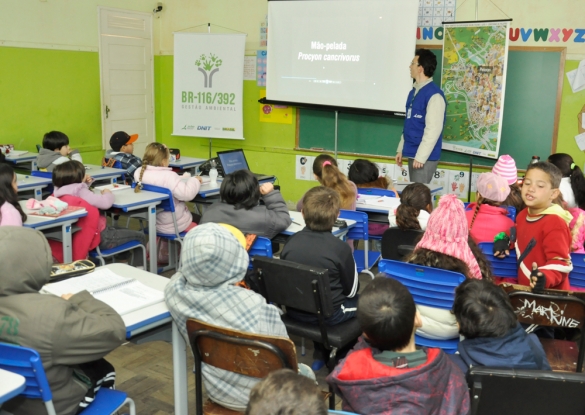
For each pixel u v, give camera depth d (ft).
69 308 5.23
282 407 3.14
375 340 4.83
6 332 5.15
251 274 8.20
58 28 21.36
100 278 7.27
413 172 17.67
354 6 19.58
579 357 6.98
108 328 5.36
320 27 20.42
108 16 23.04
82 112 22.75
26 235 5.42
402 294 4.87
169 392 8.91
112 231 12.80
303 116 22.34
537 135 18.33
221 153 17.84
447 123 18.37
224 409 6.12
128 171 17.57
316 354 9.70
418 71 17.17
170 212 13.82
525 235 8.57
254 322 6.01
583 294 7.20
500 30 16.25
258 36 22.93
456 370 4.73
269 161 23.54
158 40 25.34
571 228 9.30
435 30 19.26
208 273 5.95
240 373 5.74
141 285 7.09
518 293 7.09
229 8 23.39
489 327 5.31
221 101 23.11
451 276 7.18
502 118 18.45
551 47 17.63
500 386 4.76
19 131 20.71
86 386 5.60
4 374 4.75
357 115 21.13
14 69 20.20
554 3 17.39
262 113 23.29
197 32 23.86
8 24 19.79
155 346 10.66
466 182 19.39
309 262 8.16
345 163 21.71
